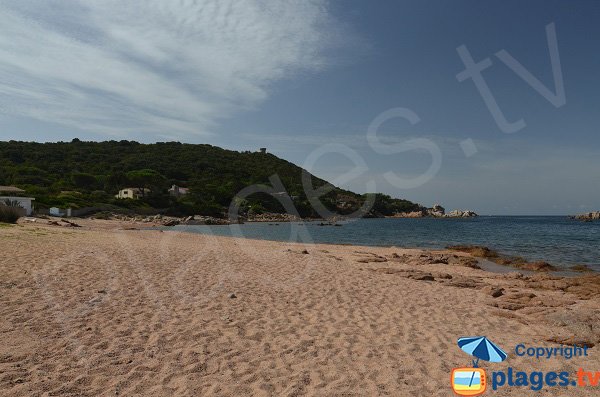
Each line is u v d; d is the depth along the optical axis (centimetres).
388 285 983
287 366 455
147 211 5794
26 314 575
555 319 698
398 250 2164
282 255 1518
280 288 881
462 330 629
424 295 887
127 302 677
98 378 400
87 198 5512
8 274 798
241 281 930
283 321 630
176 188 6969
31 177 6031
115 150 9488
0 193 4112
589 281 1141
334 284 960
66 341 489
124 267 987
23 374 395
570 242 2831
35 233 1655
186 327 570
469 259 1697
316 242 2950
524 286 1117
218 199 7075
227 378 417
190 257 1281
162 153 9575
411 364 476
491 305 823
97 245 1407
